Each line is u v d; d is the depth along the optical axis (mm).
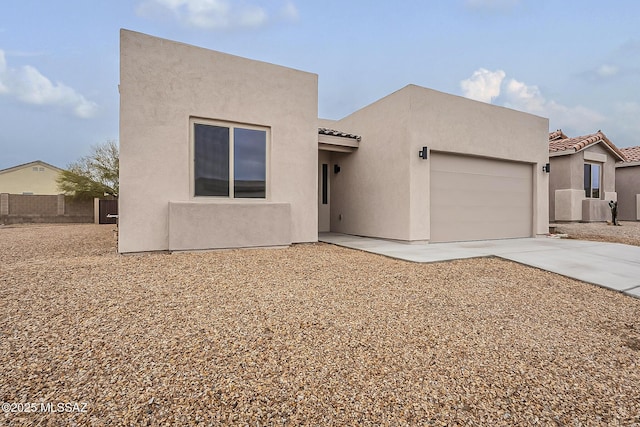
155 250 7742
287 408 2311
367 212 11789
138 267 6035
